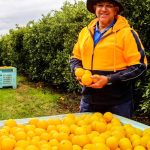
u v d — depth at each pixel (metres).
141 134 1.67
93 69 2.03
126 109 2.03
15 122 1.81
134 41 1.94
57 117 1.96
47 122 1.82
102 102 2.04
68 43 4.68
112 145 1.53
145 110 3.19
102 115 1.93
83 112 2.07
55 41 5.36
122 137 1.61
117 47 1.96
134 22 3.22
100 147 1.47
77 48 2.20
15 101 5.14
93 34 2.06
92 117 1.85
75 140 1.57
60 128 1.72
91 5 2.09
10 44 7.88
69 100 5.01
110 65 1.98
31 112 4.52
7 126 1.76
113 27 1.98
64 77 4.88
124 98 2.03
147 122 3.51
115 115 1.94
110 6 1.98
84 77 1.89
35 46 6.17
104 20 2.00
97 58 2.01
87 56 2.06
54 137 1.64
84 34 2.13
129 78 1.91
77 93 5.20
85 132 1.67
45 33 5.74
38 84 6.42
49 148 1.50
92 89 2.05
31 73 6.62
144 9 3.11
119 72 1.92
